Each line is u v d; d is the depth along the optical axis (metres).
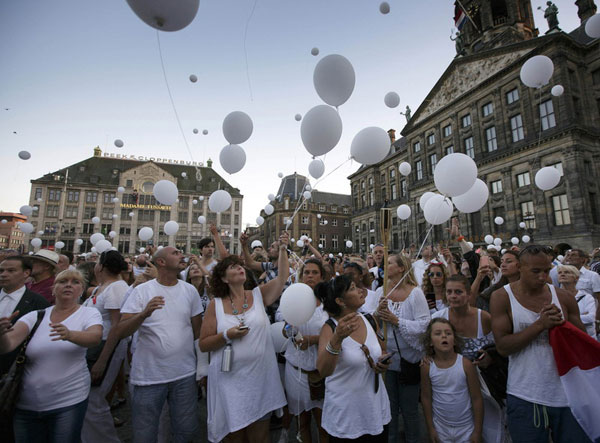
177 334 2.95
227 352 2.55
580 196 19.27
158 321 2.91
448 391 2.70
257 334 2.77
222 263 2.88
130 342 4.48
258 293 3.04
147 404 2.75
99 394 3.18
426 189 32.19
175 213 55.47
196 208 56.44
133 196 53.25
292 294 2.30
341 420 2.24
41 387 2.46
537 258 2.35
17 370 2.46
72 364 2.61
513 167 23.58
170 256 3.07
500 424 2.67
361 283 3.70
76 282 2.76
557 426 2.27
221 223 57.09
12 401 2.37
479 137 26.56
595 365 2.15
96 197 53.22
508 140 24.14
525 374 2.39
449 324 2.81
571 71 21.75
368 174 45.06
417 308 3.26
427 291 4.20
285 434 3.37
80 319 2.70
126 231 52.84
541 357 2.34
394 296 3.49
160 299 2.73
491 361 2.78
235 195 58.75
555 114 21.06
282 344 3.25
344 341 2.36
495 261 5.08
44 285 4.07
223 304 2.84
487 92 25.94
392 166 40.62
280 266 3.11
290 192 54.78
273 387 2.80
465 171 3.20
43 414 2.45
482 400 2.66
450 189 3.29
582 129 19.84
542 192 21.39
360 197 46.88
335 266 6.86
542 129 21.98
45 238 49.62
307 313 2.29
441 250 4.54
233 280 2.80
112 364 3.39
